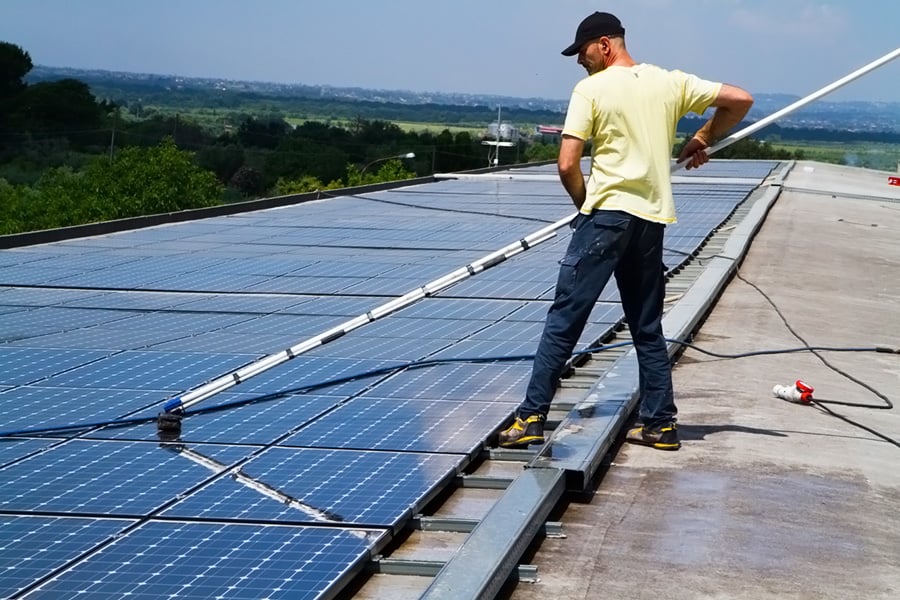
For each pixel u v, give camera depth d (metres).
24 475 4.91
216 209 18.55
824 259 14.95
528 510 4.55
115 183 52.25
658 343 5.96
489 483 5.12
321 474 4.92
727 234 15.38
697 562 4.52
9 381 6.72
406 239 14.63
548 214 18.00
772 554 4.61
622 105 5.53
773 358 8.63
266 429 5.66
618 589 4.25
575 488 5.18
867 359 8.86
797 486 5.49
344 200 21.53
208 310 9.38
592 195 5.60
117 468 5.01
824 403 7.20
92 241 14.73
